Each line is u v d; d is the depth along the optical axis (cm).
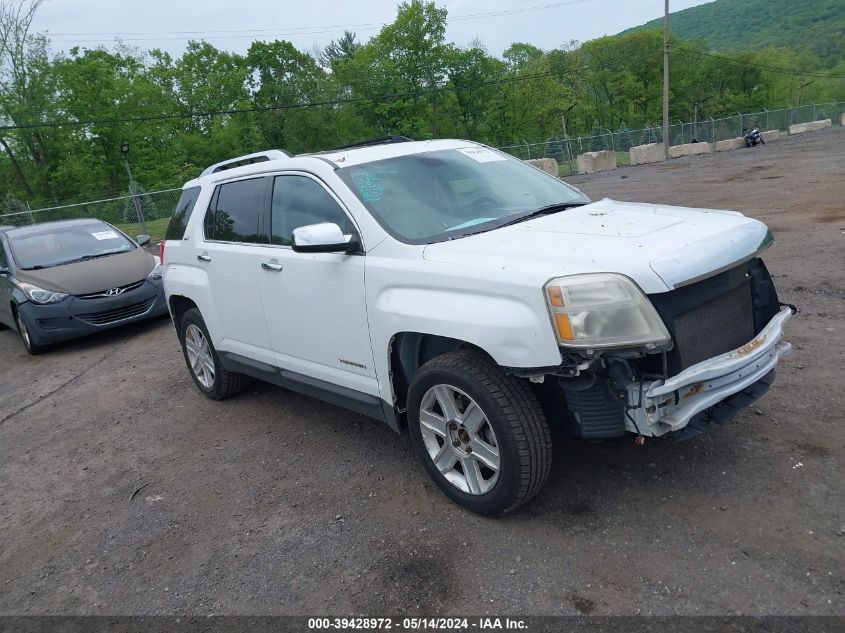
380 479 402
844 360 467
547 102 6131
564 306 283
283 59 5738
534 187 443
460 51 5659
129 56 5322
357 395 402
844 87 8969
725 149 4122
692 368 296
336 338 401
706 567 283
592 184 2391
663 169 2738
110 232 993
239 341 500
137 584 337
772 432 382
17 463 515
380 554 328
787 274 704
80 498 441
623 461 374
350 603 297
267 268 444
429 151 446
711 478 346
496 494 326
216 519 386
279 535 359
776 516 309
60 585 346
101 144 4759
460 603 286
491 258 324
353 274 378
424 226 379
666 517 321
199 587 326
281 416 525
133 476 461
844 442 362
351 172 408
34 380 748
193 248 535
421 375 343
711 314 314
